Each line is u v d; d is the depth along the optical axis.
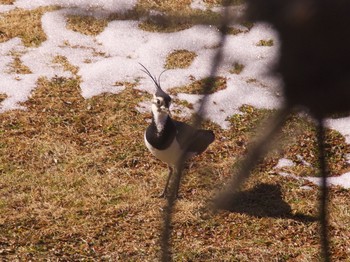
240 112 14.48
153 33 16.64
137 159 13.02
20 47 15.96
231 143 13.59
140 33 16.64
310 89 2.07
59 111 14.16
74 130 13.70
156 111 10.80
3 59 15.47
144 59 15.89
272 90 2.17
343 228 11.30
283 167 13.04
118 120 14.09
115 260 10.29
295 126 2.49
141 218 11.35
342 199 12.20
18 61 15.49
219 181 12.30
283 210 11.84
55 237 10.75
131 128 13.91
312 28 2.02
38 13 16.98
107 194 11.97
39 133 13.49
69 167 12.61
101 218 11.31
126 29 16.72
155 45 16.25
